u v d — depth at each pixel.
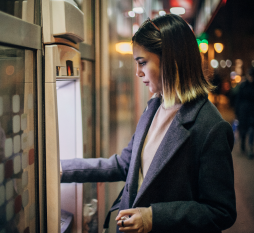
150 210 0.80
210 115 0.85
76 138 1.23
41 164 0.88
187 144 0.84
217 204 0.80
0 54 0.68
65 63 0.97
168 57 0.85
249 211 2.68
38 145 0.87
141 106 3.17
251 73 4.65
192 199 0.86
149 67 0.89
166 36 0.85
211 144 0.81
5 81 0.71
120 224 0.77
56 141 0.87
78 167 1.11
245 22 8.85
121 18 2.08
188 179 0.85
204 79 0.93
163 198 0.87
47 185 0.89
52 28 0.87
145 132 1.00
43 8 0.86
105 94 1.71
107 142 1.75
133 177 0.95
